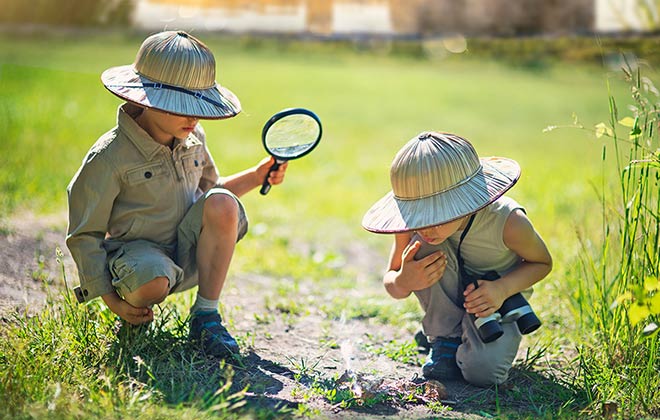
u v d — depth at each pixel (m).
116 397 2.92
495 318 3.41
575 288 4.32
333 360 3.72
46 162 6.87
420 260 3.40
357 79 16.97
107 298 3.43
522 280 3.45
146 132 3.46
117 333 3.52
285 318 4.26
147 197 3.50
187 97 3.29
